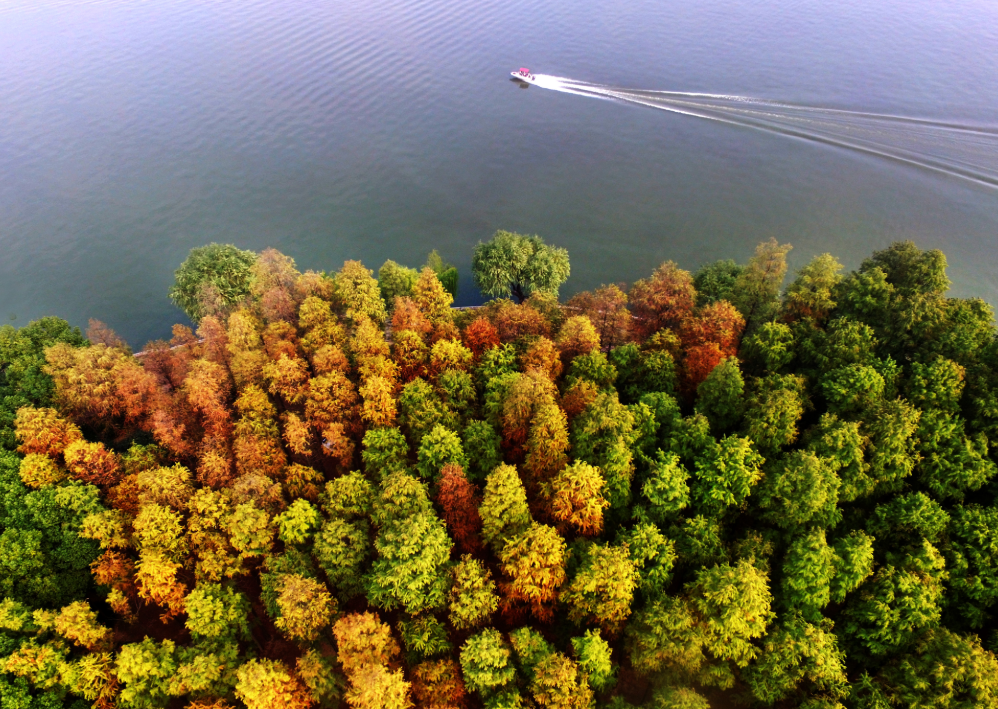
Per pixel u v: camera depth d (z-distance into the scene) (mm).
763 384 71750
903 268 84562
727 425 71438
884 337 75188
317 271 137250
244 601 62219
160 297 130000
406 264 139750
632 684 58125
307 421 74812
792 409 64812
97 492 66938
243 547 62125
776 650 53344
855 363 69688
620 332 88812
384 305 98188
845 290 82125
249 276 105312
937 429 62094
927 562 55594
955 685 49625
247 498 64062
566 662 52219
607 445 64625
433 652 57375
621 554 56312
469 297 130375
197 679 55156
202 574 62094
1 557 61594
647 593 57500
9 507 66375
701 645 54094
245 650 63812
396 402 76875
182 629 66500
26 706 54781
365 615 55656
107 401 79062
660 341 81312
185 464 73000
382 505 62844
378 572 59125
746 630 52938
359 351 81062
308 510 63938
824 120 174500
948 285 81250
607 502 60438
